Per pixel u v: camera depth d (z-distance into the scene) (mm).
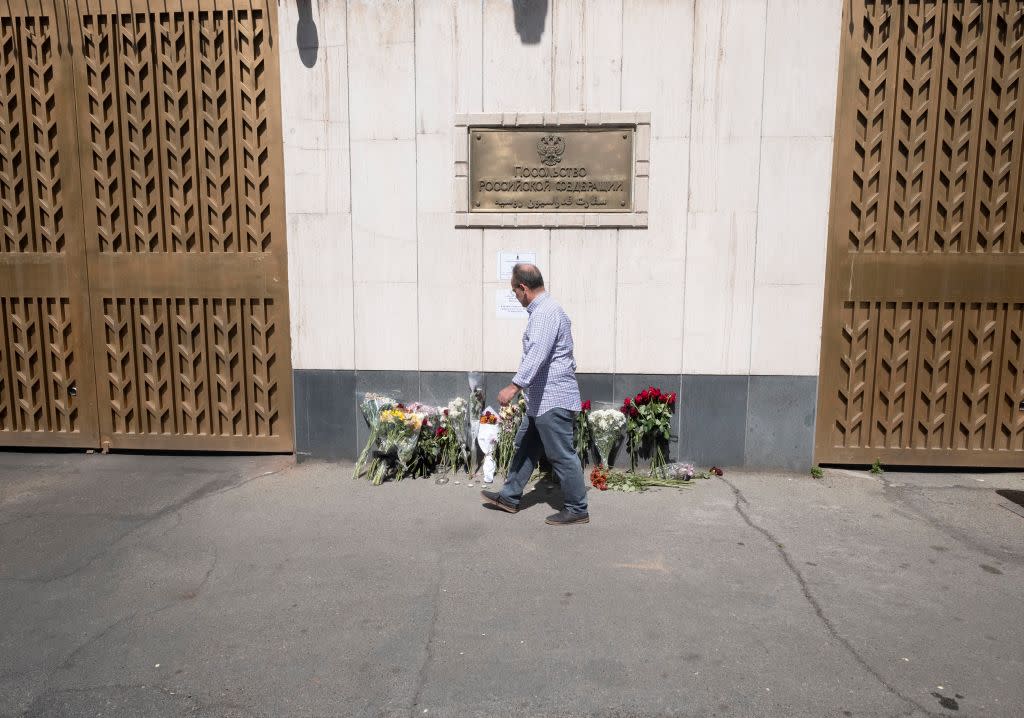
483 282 5379
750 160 5121
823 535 4289
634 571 3824
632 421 5328
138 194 5613
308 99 5305
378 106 5262
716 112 5090
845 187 5160
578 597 3551
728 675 2920
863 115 5102
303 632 3256
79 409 5918
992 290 5176
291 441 5797
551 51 5121
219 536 4312
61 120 5586
